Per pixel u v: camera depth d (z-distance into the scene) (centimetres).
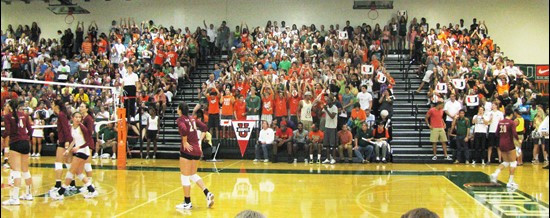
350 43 2236
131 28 2552
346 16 2681
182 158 815
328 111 1628
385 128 1672
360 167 1498
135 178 1200
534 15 2597
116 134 1722
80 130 898
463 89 1833
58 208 816
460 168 1469
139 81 1925
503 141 1072
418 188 1054
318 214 782
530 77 2409
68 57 2638
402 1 2641
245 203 873
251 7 2741
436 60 2042
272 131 1675
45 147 1808
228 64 2264
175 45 2380
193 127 819
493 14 2611
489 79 1858
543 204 866
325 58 2177
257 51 2309
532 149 1669
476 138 1619
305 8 2709
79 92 1881
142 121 1766
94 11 2819
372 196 953
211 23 2761
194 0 2775
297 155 1673
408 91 2003
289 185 1095
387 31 2464
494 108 1517
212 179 1195
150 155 1777
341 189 1039
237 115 1777
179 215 767
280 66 2128
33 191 984
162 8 2794
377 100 1853
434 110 1648
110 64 2284
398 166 1533
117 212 787
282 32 2506
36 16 2852
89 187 926
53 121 1822
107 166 1470
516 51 2603
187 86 2275
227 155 1770
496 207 839
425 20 2566
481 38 2428
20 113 855
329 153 1642
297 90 1800
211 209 817
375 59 2080
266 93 1775
